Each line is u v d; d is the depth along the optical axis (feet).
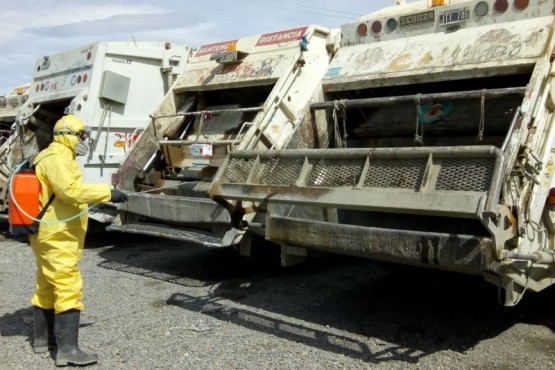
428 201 12.34
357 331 16.01
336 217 17.52
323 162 14.62
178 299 19.02
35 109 32.58
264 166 15.71
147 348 14.66
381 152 13.51
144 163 25.16
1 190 31.37
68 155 13.47
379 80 18.57
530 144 13.75
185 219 19.63
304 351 14.51
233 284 20.98
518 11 16.58
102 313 17.47
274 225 16.01
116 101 29.12
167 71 30.71
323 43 22.39
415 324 16.61
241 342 15.11
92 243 28.96
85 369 13.39
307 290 20.22
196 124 26.21
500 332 15.92
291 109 21.11
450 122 18.79
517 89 15.06
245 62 23.54
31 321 16.57
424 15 18.43
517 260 12.97
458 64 16.85
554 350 14.53
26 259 25.23
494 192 11.69
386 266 21.83
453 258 12.75
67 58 30.91
